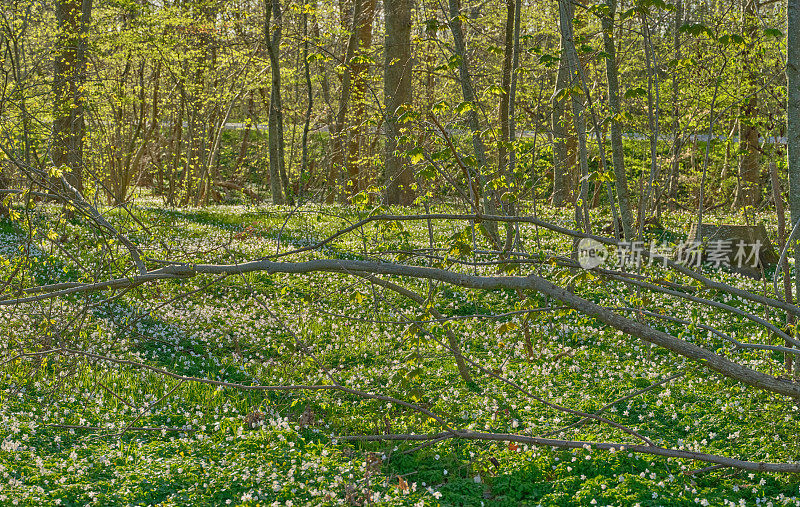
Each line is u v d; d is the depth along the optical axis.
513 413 8.20
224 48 28.77
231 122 46.56
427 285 13.25
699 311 11.93
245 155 39.88
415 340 5.84
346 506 5.91
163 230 17.55
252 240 16.52
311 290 13.08
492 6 19.66
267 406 8.26
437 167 5.90
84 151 22.20
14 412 7.42
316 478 6.40
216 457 6.76
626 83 13.44
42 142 17.08
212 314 11.68
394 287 7.18
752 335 10.79
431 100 23.59
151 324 10.97
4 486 5.68
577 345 10.92
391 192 21.95
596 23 15.15
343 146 23.14
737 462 6.13
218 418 7.83
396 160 21.92
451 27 10.02
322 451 6.99
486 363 9.89
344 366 9.88
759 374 5.79
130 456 6.59
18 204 17.61
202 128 30.53
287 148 38.81
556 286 5.98
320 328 11.28
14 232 15.81
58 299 11.27
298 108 32.88
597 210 16.42
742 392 8.56
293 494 6.04
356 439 7.44
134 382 8.59
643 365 9.89
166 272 6.20
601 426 7.81
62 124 19.14
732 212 21.17
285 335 11.06
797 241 7.39
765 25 10.62
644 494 6.14
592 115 9.13
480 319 11.77
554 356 9.89
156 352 10.04
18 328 9.80
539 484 6.48
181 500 5.80
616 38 9.91
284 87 35.12
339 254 14.95
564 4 8.12
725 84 13.55
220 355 10.18
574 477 6.54
